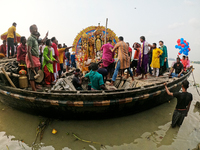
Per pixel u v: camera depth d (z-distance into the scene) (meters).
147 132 3.51
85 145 3.01
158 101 4.74
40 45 4.91
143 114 4.37
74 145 3.00
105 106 3.54
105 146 2.99
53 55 5.35
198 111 4.83
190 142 3.17
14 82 4.46
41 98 3.54
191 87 8.30
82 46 6.91
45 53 4.65
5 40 8.19
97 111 3.63
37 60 4.17
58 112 3.69
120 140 3.19
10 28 7.18
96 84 4.07
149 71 7.26
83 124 3.73
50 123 3.74
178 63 7.02
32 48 3.99
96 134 3.36
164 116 4.32
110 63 5.96
